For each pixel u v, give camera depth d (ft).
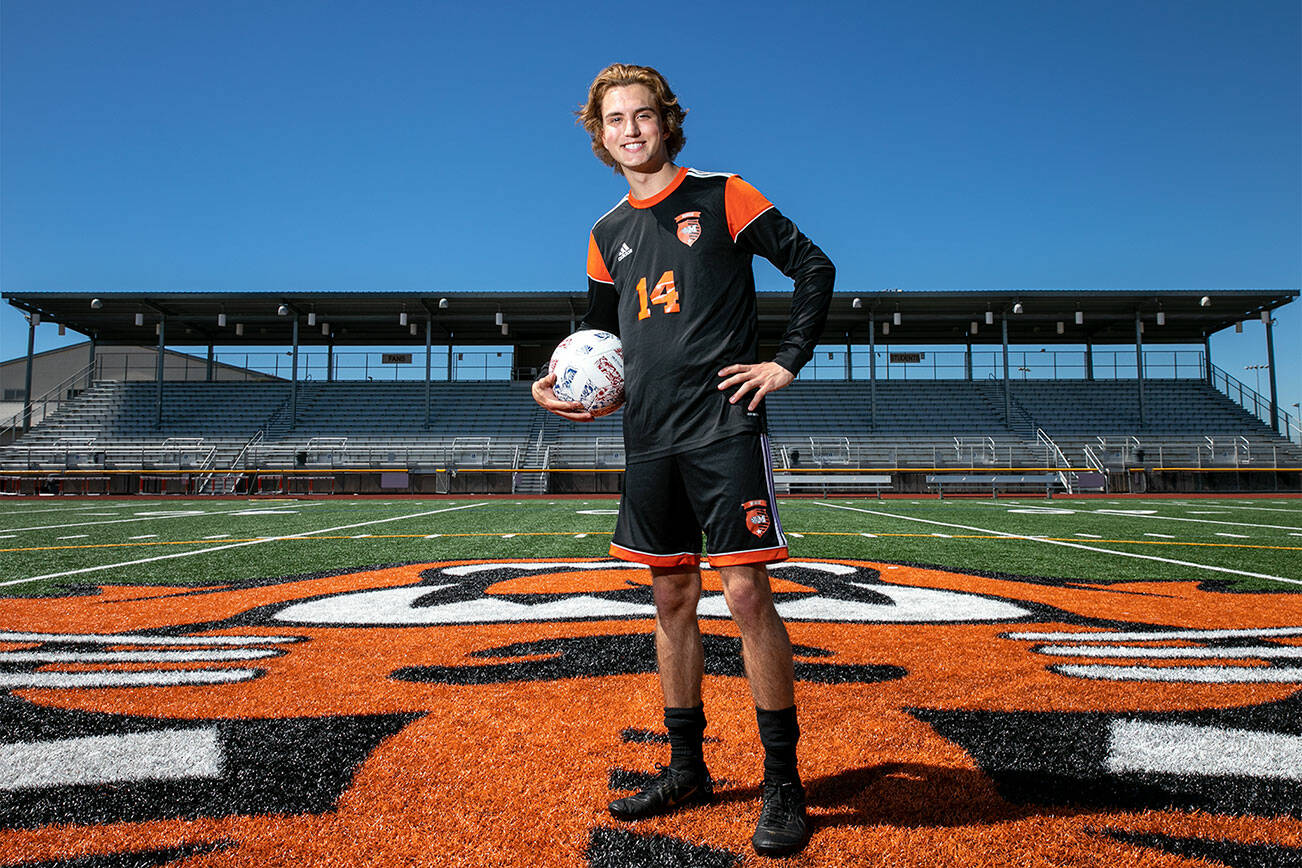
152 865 4.15
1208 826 4.66
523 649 9.27
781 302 74.08
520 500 57.77
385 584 14.78
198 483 71.67
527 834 4.56
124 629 10.58
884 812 4.86
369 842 4.45
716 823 4.75
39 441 80.69
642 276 5.46
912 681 7.85
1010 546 21.89
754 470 4.96
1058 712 6.82
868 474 70.79
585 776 5.41
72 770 5.47
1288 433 81.30
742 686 7.61
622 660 8.71
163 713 6.79
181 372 106.93
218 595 13.47
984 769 5.52
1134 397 91.66
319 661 8.71
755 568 4.90
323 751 5.86
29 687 7.61
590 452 78.64
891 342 97.76
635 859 4.28
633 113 5.57
